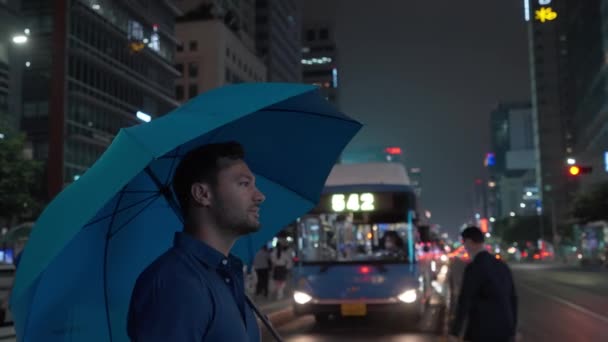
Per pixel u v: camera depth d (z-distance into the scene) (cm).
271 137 290
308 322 1669
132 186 249
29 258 205
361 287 1420
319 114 283
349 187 1421
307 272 1444
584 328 1527
